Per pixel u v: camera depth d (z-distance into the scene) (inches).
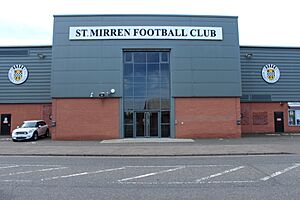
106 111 1035.3
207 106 1045.8
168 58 1063.6
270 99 1259.2
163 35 1054.4
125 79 1054.4
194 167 445.7
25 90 1237.1
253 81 1259.8
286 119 1264.8
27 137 988.6
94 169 435.8
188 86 1046.4
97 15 1054.4
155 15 1057.5
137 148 714.8
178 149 682.8
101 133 1029.2
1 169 439.8
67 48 1047.0
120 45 1048.2
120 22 1055.0
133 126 1039.0
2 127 1230.3
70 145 822.5
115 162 511.8
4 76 1238.9
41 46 1245.7
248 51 1267.2
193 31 1062.4
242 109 1252.5
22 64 1243.2
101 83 1039.0
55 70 1041.5
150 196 279.6
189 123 1038.4
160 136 1037.2
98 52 1046.4
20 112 1233.4
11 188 313.9
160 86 1054.4
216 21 1075.3
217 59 1061.1
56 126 1028.5
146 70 1057.5
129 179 359.6
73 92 1034.1
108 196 280.7
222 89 1053.2
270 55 1275.8
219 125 1042.1
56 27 1053.8
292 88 1274.6
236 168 431.5
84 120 1031.0
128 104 1045.8
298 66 1284.4
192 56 1056.2
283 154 601.9
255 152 613.6
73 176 380.5
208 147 711.7
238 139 975.6
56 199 270.8
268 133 1229.7
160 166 460.4
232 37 1074.7
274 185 319.0
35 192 296.4
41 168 447.5
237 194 283.1
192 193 289.0
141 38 1048.2
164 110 1045.8
